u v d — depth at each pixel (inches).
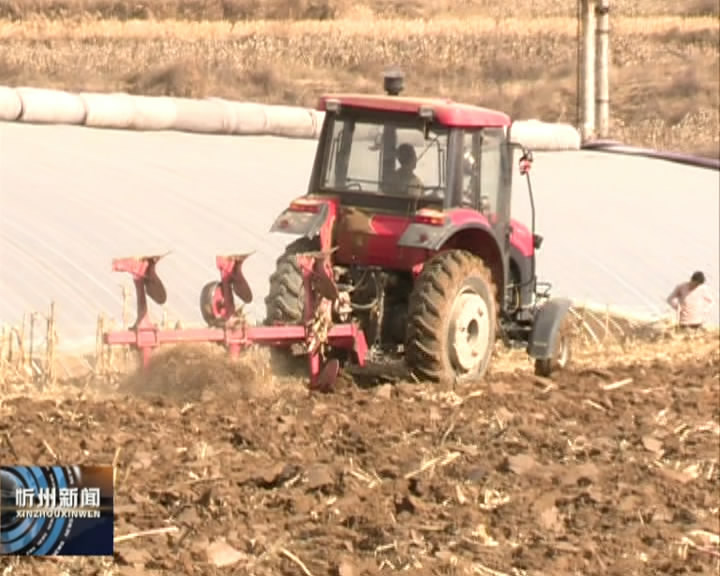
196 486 1402.6
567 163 3796.8
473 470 1515.7
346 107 2026.3
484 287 2028.8
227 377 1829.5
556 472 1545.3
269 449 1569.9
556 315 2151.8
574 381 2148.1
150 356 1831.9
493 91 6702.8
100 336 2005.4
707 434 1823.3
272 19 6756.9
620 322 2787.9
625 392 2068.2
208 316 1879.9
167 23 6373.0
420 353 1962.4
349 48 6776.6
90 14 6161.4
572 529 1378.0
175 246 2514.8
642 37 7534.5
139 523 1278.3
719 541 1370.6
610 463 1633.9
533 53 6948.8
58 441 1519.4
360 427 1691.7
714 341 2778.1
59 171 2726.4
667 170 3875.5
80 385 1909.4
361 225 1996.8
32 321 2006.6
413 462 1552.7
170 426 1644.9
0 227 2362.2
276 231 1979.6
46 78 5698.8
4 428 1583.4
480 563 1246.3
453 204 1998.0
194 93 5964.6
